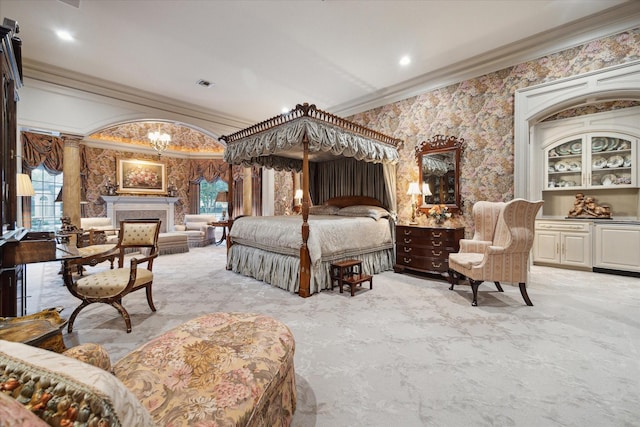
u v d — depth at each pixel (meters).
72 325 2.36
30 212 6.45
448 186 4.38
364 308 2.87
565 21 3.21
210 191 9.62
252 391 0.98
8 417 0.35
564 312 2.71
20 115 3.93
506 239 3.33
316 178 6.06
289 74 4.40
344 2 2.86
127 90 4.81
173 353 1.16
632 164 4.19
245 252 4.34
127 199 7.64
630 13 3.02
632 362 1.86
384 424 1.35
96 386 0.46
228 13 3.01
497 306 2.89
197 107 5.69
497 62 3.86
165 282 3.91
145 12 2.98
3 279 1.84
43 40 3.47
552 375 1.73
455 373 1.75
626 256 4.02
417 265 4.11
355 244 3.98
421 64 4.11
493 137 3.96
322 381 1.68
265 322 1.50
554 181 4.96
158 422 0.80
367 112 5.41
